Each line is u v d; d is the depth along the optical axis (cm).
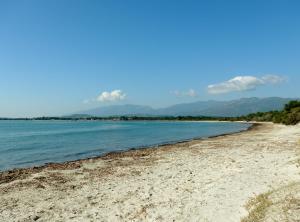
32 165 2994
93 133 8325
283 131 6378
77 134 7875
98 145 4909
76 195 1631
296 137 4581
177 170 2212
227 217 1176
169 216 1241
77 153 3916
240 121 19400
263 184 1608
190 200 1430
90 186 1825
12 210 1398
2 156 3647
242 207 1259
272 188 1505
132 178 2012
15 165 3016
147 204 1416
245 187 1573
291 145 3469
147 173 2164
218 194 1483
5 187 1823
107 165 2598
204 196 1474
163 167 2380
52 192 1700
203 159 2680
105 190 1716
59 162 3092
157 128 11694
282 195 1232
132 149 4103
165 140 5803
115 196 1584
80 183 1909
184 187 1681
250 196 1407
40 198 1584
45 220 1270
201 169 2189
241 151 3106
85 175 2167
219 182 1723
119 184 1850
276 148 3216
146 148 4059
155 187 1727
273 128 8206
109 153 3572
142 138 6381
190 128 11381
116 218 1260
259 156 2656
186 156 2953
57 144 5094
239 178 1783
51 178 2073
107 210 1366
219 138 5247
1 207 1442
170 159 2802
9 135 7544
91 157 3381
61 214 1335
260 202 1227
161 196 1536
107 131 9406
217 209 1273
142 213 1296
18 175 2217
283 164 2123
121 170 2327
